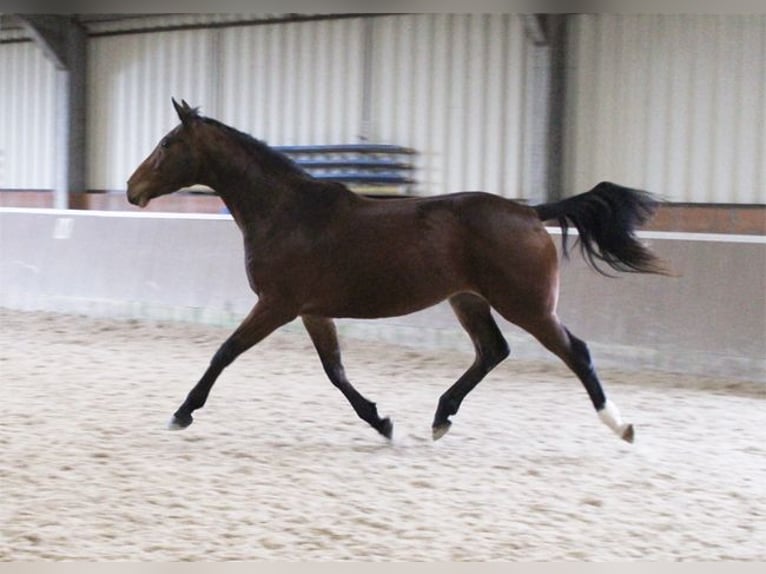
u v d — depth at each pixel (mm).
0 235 17062
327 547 5973
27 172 22344
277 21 19078
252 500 6836
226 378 11516
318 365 12484
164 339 14164
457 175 17453
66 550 5832
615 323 12500
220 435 8734
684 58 15422
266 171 8445
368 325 13977
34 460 7719
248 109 19578
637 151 15820
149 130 20641
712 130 15305
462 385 8578
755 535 6371
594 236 8289
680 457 8266
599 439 8867
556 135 16188
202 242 15234
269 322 8359
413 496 7023
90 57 21172
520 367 12414
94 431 8758
